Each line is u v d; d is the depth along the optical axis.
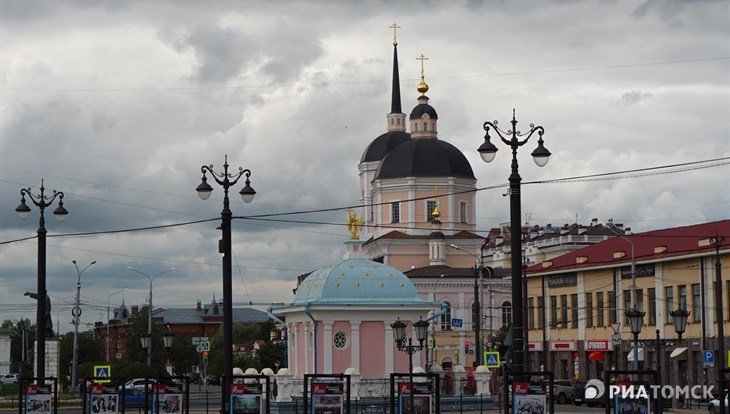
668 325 88.00
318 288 67.94
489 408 63.91
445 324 135.25
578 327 100.00
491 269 136.12
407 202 141.25
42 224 56.03
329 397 42.31
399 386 43.72
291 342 70.56
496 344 112.19
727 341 81.19
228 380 43.66
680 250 86.62
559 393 81.88
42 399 46.97
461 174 141.25
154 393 46.25
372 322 66.75
